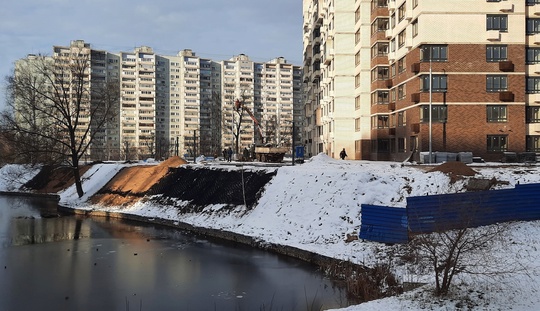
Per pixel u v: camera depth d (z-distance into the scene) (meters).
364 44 56.44
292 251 21.38
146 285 17.42
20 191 58.25
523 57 41.25
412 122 43.72
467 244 13.02
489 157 41.25
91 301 15.63
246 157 52.62
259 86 131.38
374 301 12.66
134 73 115.12
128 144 102.44
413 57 43.47
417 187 22.38
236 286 17.06
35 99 43.09
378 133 53.00
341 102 60.00
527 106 42.47
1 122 40.59
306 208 24.86
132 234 28.80
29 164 46.97
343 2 60.03
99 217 37.41
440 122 41.34
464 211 14.84
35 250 24.09
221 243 25.31
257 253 22.50
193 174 37.75
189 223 30.27
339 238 21.25
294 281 17.44
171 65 120.00
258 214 27.34
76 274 19.16
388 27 52.50
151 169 44.16
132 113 115.06
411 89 44.19
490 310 10.93
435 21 41.22
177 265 20.48
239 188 31.48
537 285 12.06
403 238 18.36
